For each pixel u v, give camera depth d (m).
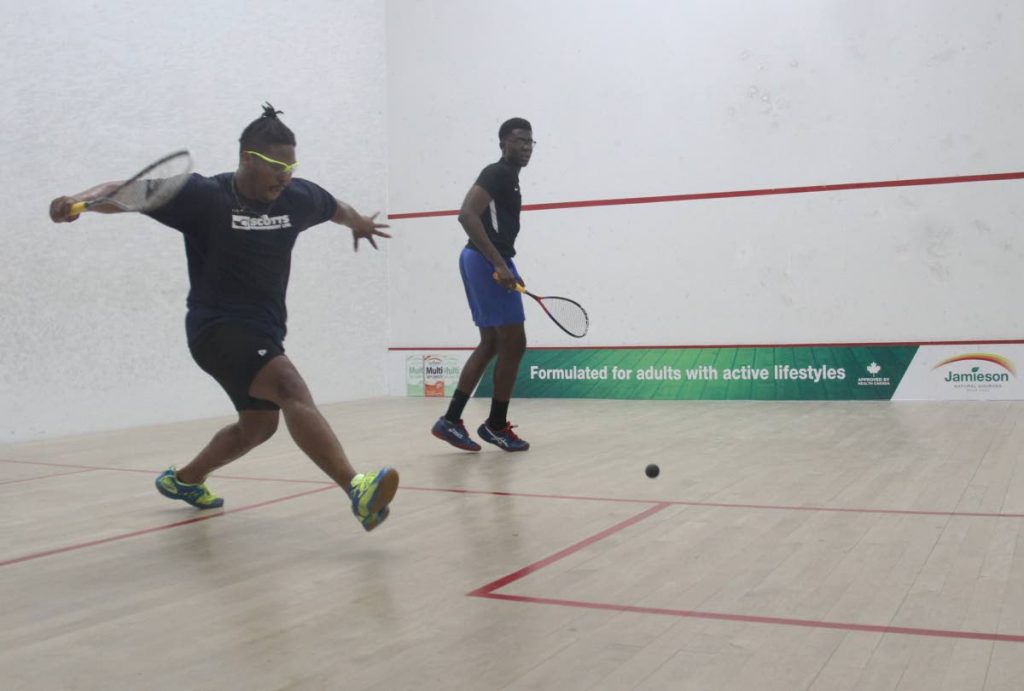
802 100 6.80
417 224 8.01
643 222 7.27
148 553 2.74
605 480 3.71
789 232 6.88
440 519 3.08
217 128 6.64
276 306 2.87
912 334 6.61
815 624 1.94
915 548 2.54
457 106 7.82
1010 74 6.33
